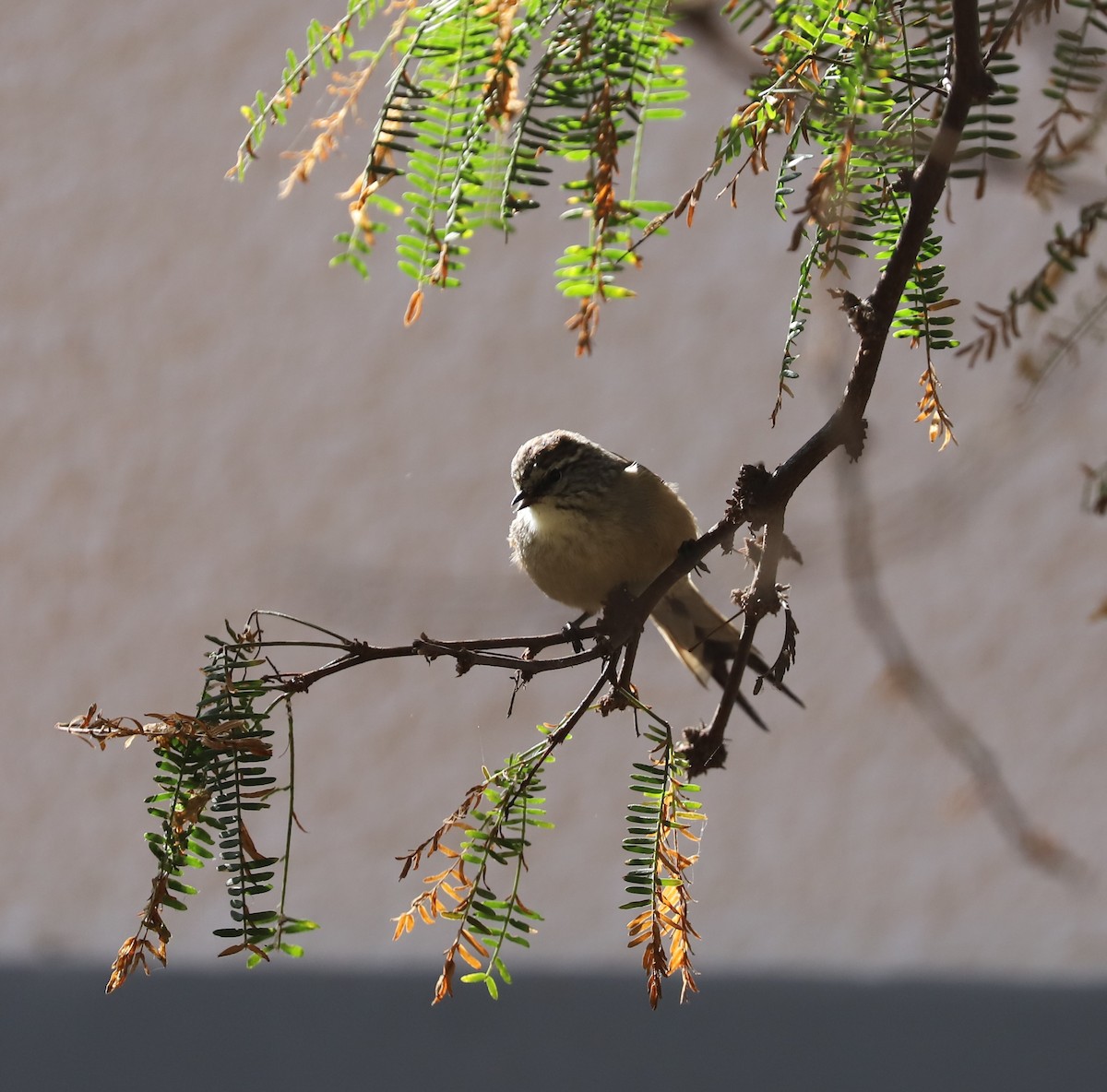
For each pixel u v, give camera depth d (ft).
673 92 14.05
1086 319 15.34
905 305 14.29
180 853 13.11
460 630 40.96
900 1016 48.11
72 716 55.47
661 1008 47.55
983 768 19.84
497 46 13.52
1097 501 18.35
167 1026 48.11
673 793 14.33
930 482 15.56
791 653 15.39
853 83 12.60
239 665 13.66
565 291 14.25
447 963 13.80
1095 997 47.75
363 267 13.79
